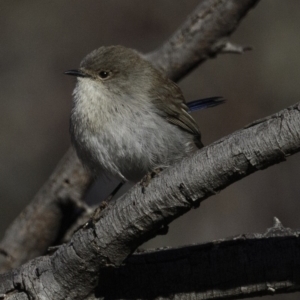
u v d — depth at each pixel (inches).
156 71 421.7
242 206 669.3
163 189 272.1
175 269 310.5
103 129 382.0
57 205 447.8
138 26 747.4
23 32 780.6
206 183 264.5
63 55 767.1
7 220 693.3
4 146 722.2
